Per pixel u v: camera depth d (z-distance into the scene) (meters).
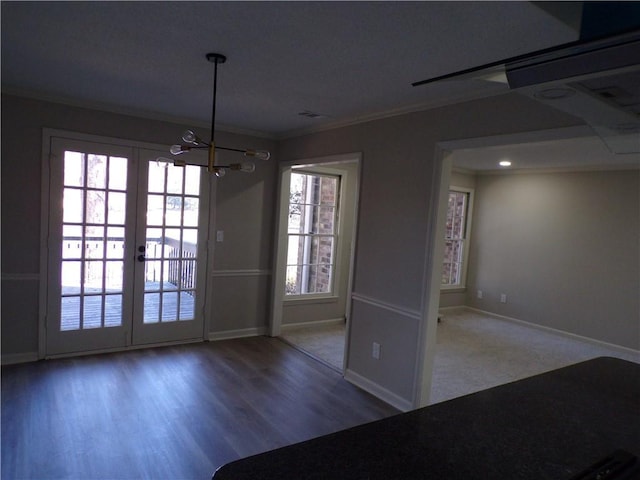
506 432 1.28
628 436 1.29
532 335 5.93
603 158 4.97
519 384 1.69
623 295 5.39
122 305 4.28
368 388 3.73
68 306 4.03
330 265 5.86
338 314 5.93
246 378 3.84
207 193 4.66
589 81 0.88
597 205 5.65
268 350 4.65
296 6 1.87
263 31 2.16
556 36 2.04
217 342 4.80
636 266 5.29
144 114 4.18
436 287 3.23
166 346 4.54
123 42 2.41
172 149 2.76
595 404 1.52
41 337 3.91
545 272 6.18
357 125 3.92
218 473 1.00
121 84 3.28
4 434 2.68
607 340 5.53
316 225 5.73
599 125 1.14
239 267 4.97
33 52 2.65
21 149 3.67
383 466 1.07
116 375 3.69
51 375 3.60
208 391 3.51
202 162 4.58
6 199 3.65
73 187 3.93
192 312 4.72
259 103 3.60
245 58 2.56
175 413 3.10
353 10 1.88
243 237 4.96
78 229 3.99
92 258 4.09
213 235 4.75
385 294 3.59
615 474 1.08
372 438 1.21
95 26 2.21
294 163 4.78
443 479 1.02
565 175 5.98
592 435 1.29
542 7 1.67
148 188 4.30
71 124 3.86
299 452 1.11
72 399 3.20
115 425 2.88
